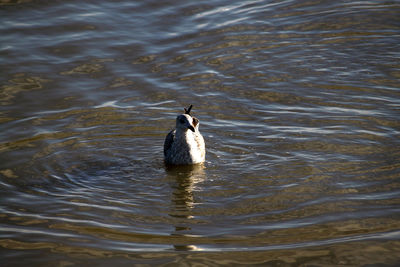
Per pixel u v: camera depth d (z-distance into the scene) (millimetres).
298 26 21859
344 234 10602
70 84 17797
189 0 24156
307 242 10398
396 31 21281
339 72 18469
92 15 22375
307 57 19500
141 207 11914
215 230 10938
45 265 9797
